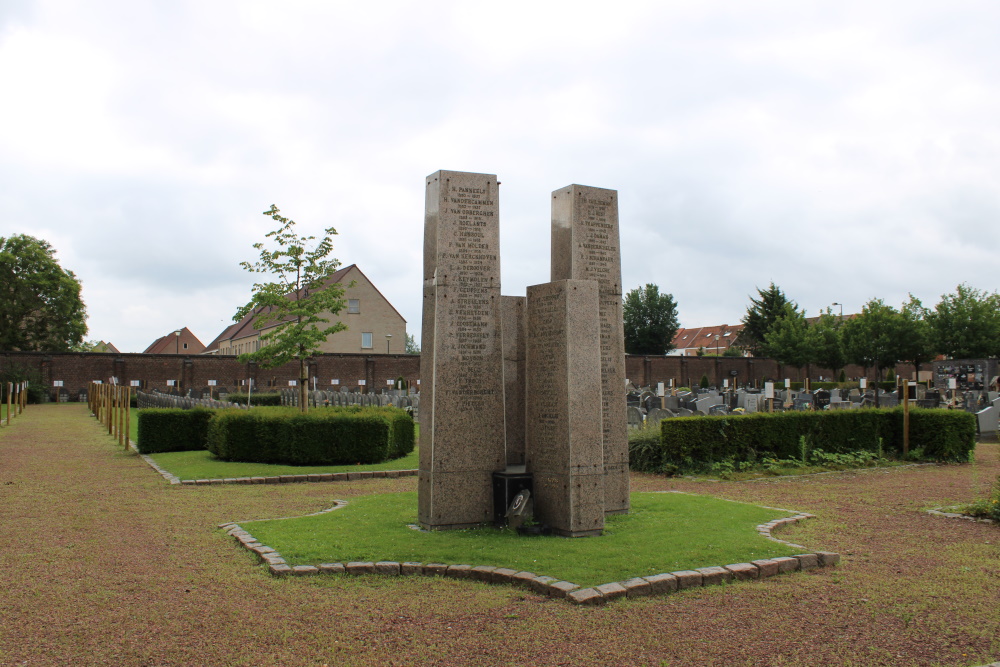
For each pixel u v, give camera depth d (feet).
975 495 34.94
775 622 16.96
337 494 36.35
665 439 42.93
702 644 15.66
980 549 23.76
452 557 21.65
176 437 54.85
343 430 46.60
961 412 48.47
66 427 81.05
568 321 24.66
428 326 26.58
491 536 24.35
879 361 162.81
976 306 149.59
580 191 29.55
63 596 18.94
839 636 16.15
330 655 15.15
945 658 14.99
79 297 191.93
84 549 23.89
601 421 24.97
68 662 14.84
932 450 48.06
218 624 16.89
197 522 28.37
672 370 192.44
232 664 14.74
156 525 27.78
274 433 47.50
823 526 27.27
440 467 25.68
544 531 24.70
